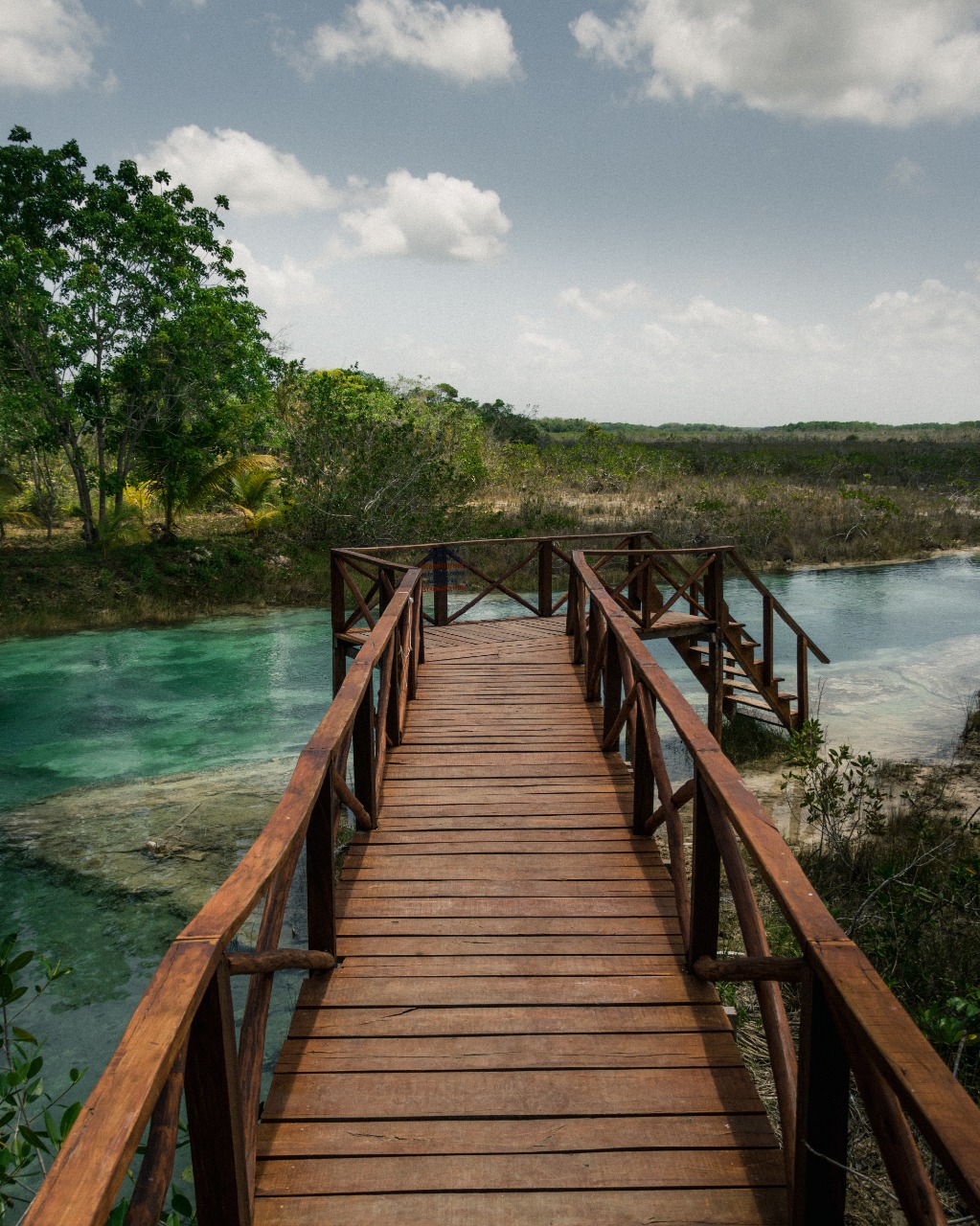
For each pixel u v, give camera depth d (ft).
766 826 7.63
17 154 57.21
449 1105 8.73
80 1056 16.48
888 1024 5.09
